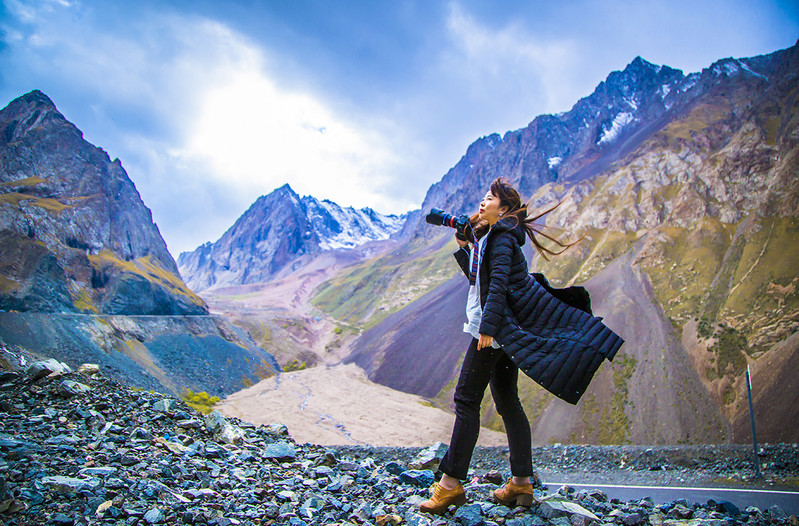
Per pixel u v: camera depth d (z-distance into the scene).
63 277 104.31
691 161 113.25
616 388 72.25
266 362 138.38
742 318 69.69
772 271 71.75
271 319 198.12
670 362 71.06
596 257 106.81
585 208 130.75
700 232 91.50
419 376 120.75
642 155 142.38
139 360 95.38
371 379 129.25
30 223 110.25
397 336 150.88
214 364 115.00
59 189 134.75
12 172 129.50
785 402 53.84
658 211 107.44
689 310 77.94
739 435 54.94
